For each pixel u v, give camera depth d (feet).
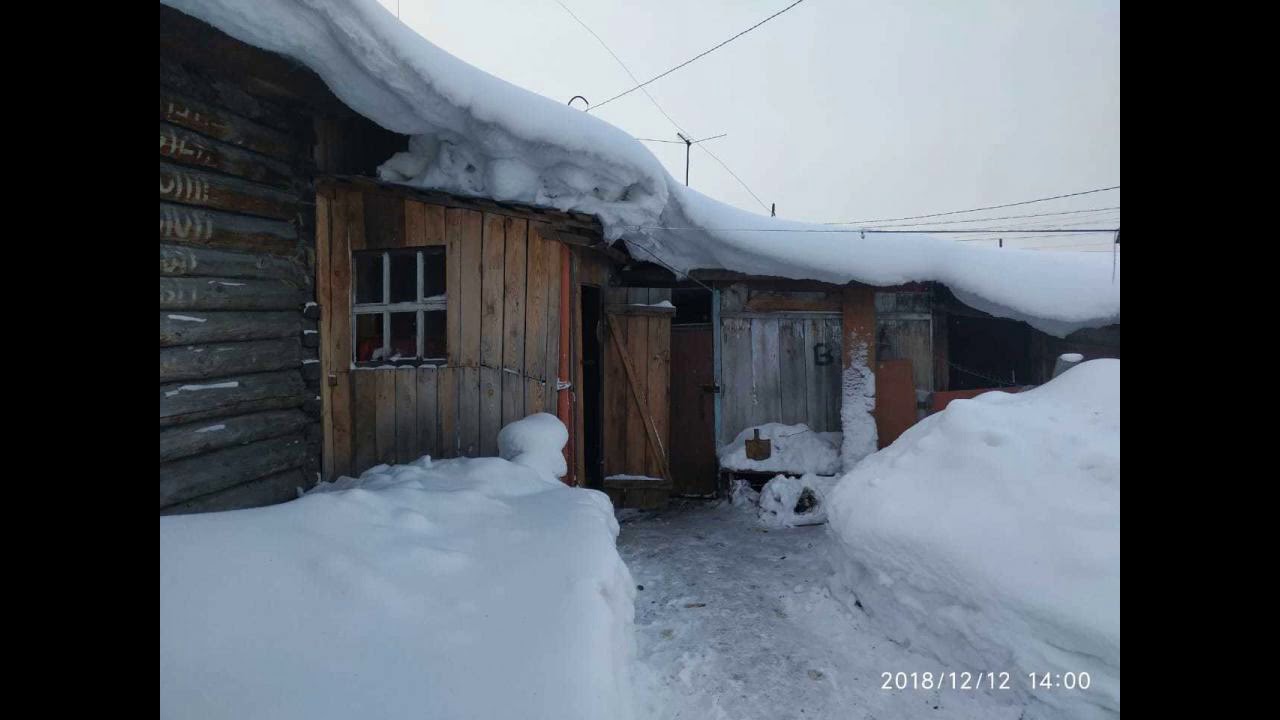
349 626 6.02
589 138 13.34
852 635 10.41
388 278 13.39
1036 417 10.03
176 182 9.03
